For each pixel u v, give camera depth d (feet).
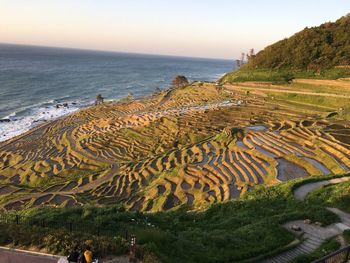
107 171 221.05
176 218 104.37
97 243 66.03
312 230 89.81
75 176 224.33
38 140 311.68
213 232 89.76
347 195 110.11
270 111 293.02
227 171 175.42
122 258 63.26
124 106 417.49
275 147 194.49
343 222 95.35
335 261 61.16
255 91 375.04
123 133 290.35
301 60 437.17
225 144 218.18
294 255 77.46
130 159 241.96
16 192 205.26
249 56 627.46
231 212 111.86
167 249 70.44
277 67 451.53
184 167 187.21
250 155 191.62
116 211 96.99
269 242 81.35
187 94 425.69
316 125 225.35
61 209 95.81
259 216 104.06
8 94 526.16
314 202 112.16
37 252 65.51
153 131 282.77
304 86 360.28
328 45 437.17
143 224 87.30
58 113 435.12
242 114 290.97
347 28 462.19
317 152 179.11
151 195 169.89
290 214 98.02
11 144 304.71
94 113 401.08
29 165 247.50
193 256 70.23
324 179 134.82
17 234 70.59
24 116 410.11
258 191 128.77
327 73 391.45
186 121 286.25
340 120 243.60
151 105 403.13
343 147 177.06
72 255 62.03
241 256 74.02
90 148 271.08
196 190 163.53
